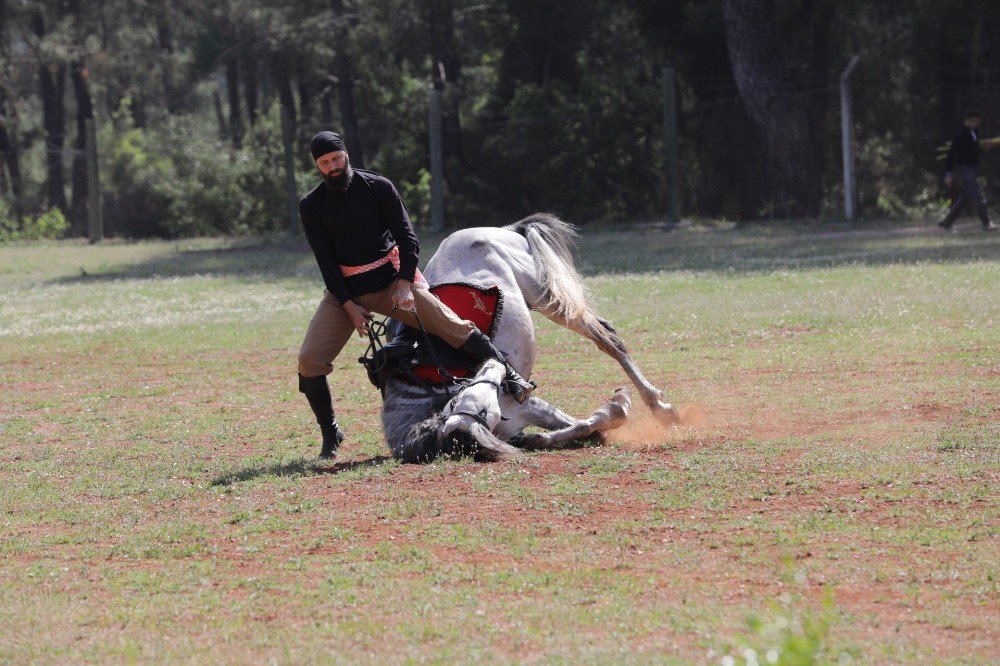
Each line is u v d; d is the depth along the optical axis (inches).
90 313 2079.2
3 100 6102.4
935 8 3757.4
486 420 840.9
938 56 3907.5
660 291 1916.8
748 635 484.1
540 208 4562.0
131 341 1689.2
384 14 5059.1
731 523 659.4
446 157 4849.9
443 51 5221.5
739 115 4072.3
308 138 5241.1
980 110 3772.1
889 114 4173.2
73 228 5221.5
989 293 1640.0
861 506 677.9
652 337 1470.2
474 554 630.5
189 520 733.9
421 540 659.4
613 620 522.3
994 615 511.8
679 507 696.4
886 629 499.8
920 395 1007.6
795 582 558.3
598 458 823.1
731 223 3737.7
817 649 421.7
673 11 4382.4
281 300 2149.4
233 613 557.3
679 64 4547.2
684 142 4431.6
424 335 879.7
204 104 7824.8
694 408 975.0
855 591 546.9
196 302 2183.8
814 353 1268.5
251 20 5487.2
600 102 4409.5
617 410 892.6
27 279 2930.6
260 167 5088.6
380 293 888.9
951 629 498.9
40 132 5856.3
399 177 4938.5
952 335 1326.3
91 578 623.8
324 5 5403.5
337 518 714.8
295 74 5482.3
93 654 506.9
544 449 874.8
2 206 5118.1
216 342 1651.1
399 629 523.2
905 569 572.1
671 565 595.5
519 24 4840.1
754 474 760.3
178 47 7116.1
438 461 834.2
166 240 4702.3
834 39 4306.1
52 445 1020.5
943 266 1998.0
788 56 4170.8
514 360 913.5
